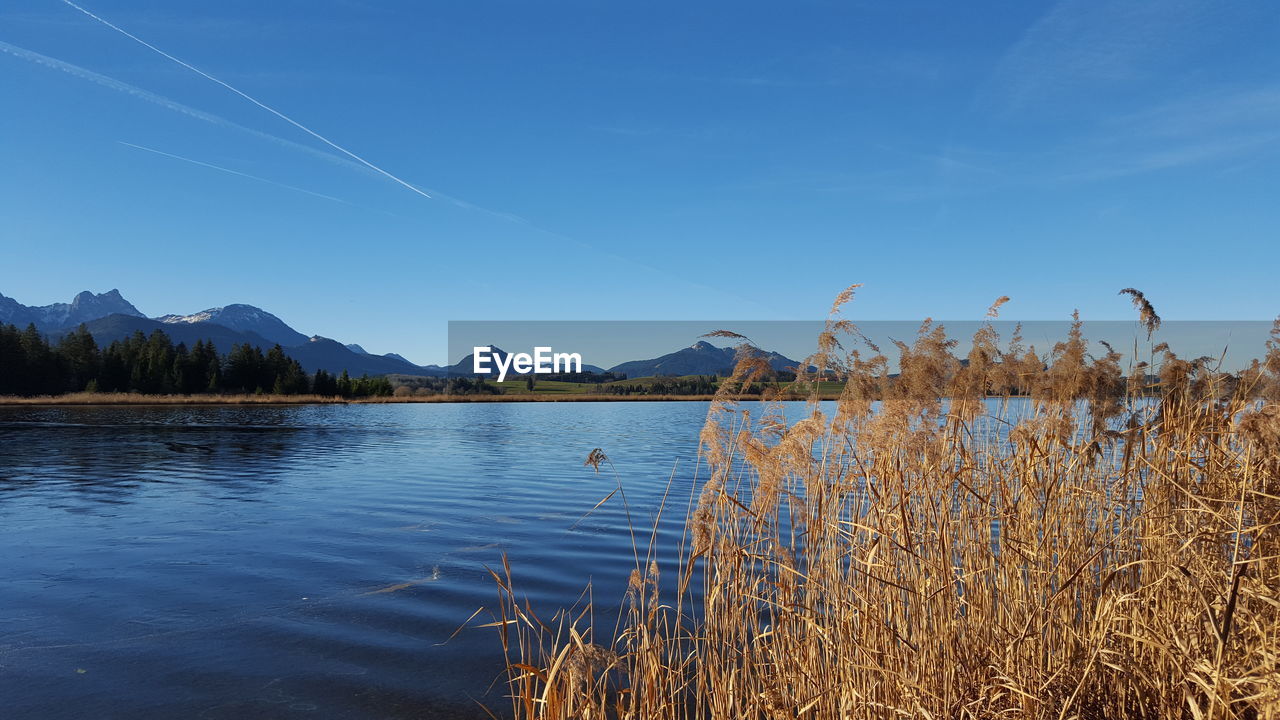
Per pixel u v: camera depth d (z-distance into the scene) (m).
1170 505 5.46
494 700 7.00
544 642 8.35
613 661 4.57
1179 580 4.84
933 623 5.11
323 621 9.45
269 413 70.62
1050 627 5.12
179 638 8.87
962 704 4.78
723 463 5.55
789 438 5.55
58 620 9.54
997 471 5.96
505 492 21.05
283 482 23.28
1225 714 4.05
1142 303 6.43
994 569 5.62
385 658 8.14
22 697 7.14
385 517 17.00
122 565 12.51
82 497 19.98
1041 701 4.52
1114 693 5.02
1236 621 4.71
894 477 5.45
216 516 17.17
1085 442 6.12
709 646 5.52
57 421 52.91
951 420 6.05
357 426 53.88
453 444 38.62
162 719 6.65
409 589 10.85
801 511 5.89
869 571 4.98
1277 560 4.62
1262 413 4.13
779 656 5.41
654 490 21.06
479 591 10.66
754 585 5.69
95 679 7.60
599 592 10.42
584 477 24.47
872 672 5.02
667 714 5.11
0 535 15.04
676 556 12.68
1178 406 6.21
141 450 33.16
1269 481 4.76
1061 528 5.84
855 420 5.73
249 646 8.55
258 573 11.90
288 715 6.71
